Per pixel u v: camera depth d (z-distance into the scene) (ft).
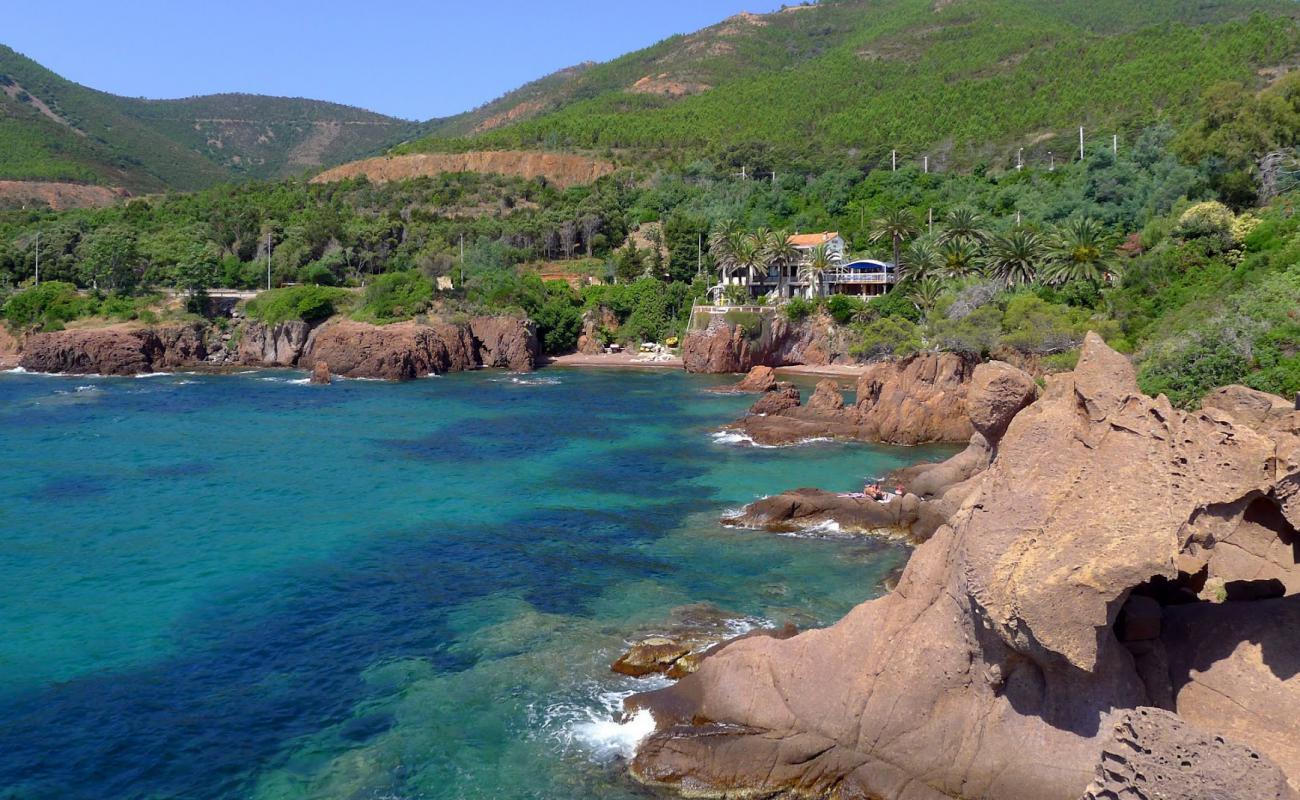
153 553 138.82
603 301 467.93
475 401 301.84
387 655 102.53
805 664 78.38
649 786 77.41
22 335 406.82
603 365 418.92
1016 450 64.18
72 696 94.32
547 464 200.64
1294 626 63.62
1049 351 253.03
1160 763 48.47
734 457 206.18
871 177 540.93
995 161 544.62
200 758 83.15
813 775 74.79
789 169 606.14
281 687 95.71
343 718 89.30
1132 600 66.54
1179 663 65.62
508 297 434.71
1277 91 314.14
